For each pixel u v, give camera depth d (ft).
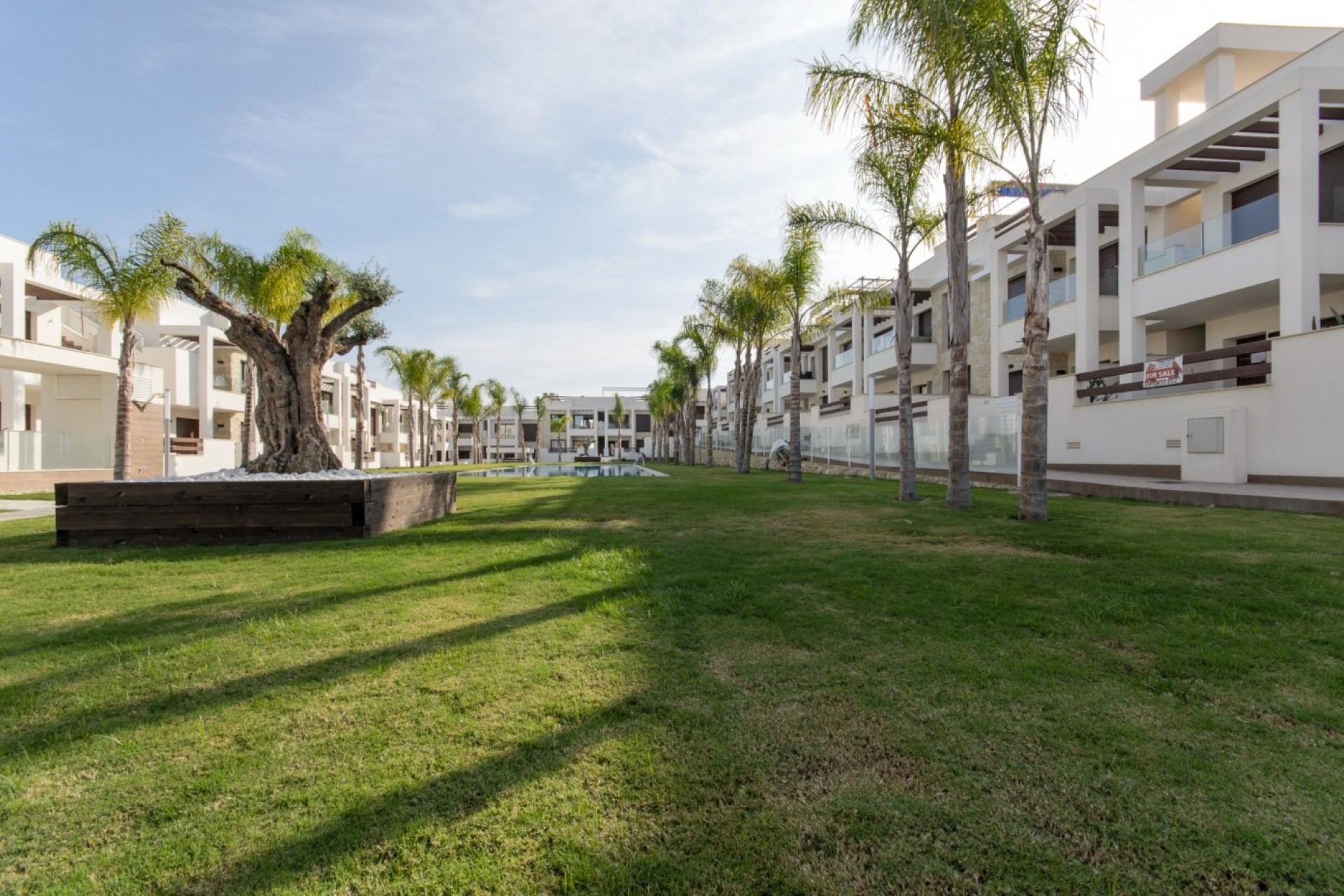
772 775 7.49
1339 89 40.57
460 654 11.56
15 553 22.95
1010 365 77.20
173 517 24.99
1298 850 6.14
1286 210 41.73
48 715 9.18
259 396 36.14
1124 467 50.55
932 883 5.74
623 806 6.89
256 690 10.01
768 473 95.66
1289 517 28.73
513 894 5.65
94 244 40.65
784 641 12.21
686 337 116.88
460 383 169.99
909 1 26.43
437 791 7.19
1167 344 61.11
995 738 8.34
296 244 47.62
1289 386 38.32
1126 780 7.34
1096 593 15.26
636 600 15.07
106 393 78.48
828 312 75.25
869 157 39.01
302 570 19.38
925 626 13.08
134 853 6.21
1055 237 67.72
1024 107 27.76
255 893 5.66
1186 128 48.85
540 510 38.37
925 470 67.15
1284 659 11.00
